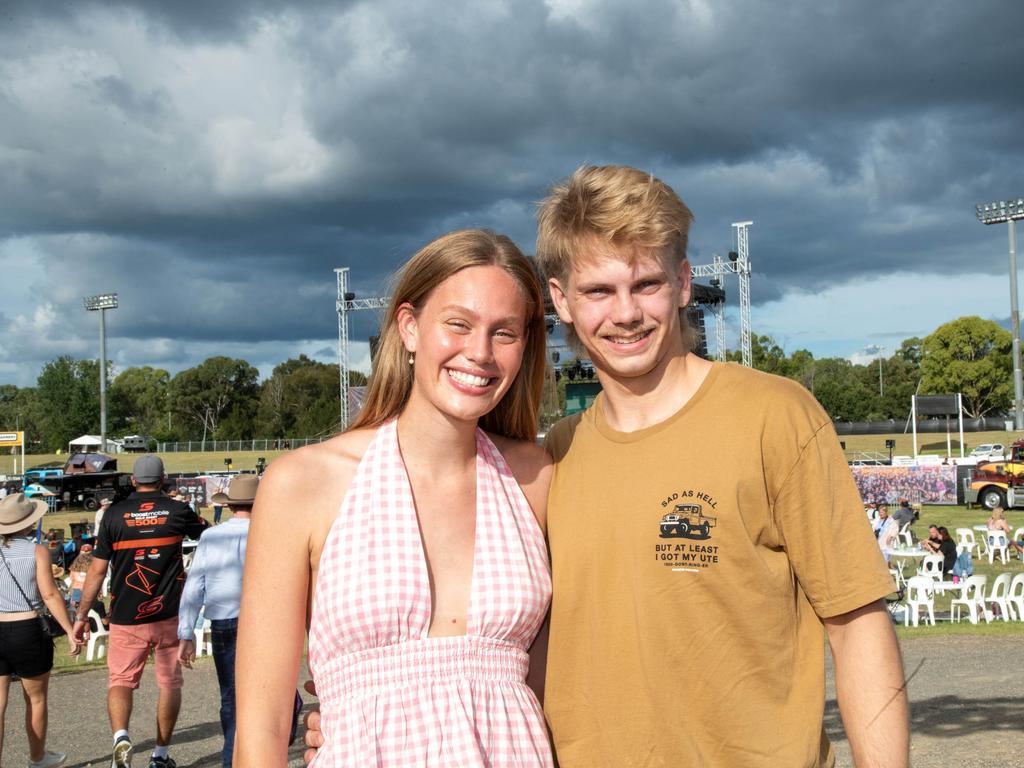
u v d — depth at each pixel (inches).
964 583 486.3
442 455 88.5
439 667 81.6
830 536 75.2
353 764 77.9
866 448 2491.4
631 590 80.7
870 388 3828.7
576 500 86.5
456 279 85.2
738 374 82.4
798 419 77.1
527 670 88.3
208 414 4315.9
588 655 83.3
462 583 86.5
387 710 79.3
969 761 222.1
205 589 215.6
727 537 77.5
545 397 102.0
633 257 81.4
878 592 74.2
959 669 344.2
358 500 83.6
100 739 283.6
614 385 86.0
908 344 4069.9
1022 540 777.6
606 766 81.0
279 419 3720.5
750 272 1550.2
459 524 88.5
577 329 86.7
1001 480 1221.1
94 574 235.0
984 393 3398.1
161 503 235.3
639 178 83.0
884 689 73.7
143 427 4589.1
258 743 78.3
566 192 85.4
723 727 76.7
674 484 79.9
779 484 77.0
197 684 371.9
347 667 80.7
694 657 77.7
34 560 235.0
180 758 256.8
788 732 76.1
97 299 2554.1
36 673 235.3
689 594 77.9
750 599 77.1
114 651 231.5
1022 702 281.3
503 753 81.0
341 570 81.1
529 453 96.0
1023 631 434.6
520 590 85.7
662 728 78.3
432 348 85.6
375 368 92.6
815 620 79.9
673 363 84.7
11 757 267.9
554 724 85.7
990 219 2472.9
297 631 82.6
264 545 82.7
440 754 78.4
